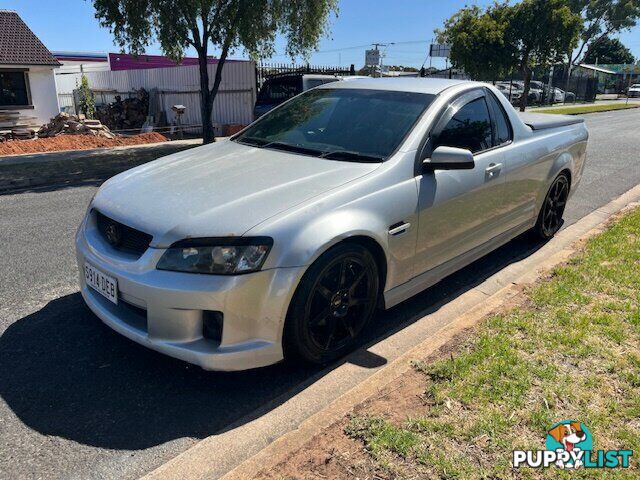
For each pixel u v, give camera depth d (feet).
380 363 10.20
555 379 8.80
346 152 11.28
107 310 9.75
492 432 7.60
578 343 9.88
